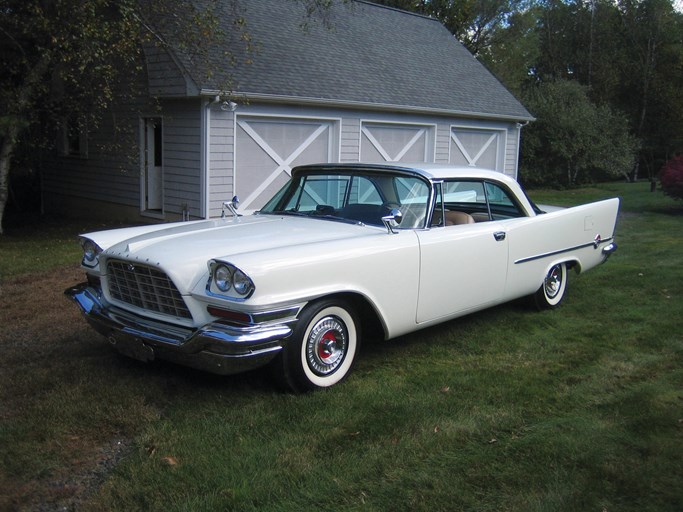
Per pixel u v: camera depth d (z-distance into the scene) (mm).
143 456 3248
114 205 13164
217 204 11031
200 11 11320
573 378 4387
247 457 3246
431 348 5074
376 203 4934
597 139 22516
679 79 29047
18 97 10266
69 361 4617
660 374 4461
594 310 6195
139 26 9906
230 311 3734
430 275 4688
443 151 15148
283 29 13609
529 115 16672
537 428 3607
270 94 10977
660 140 29453
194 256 4000
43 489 2977
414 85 14492
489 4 25891
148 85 11375
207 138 10672
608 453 3303
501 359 4832
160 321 4062
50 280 7348
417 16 19047
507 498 2896
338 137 12664
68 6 9117
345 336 4270
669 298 6570
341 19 15844
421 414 3766
